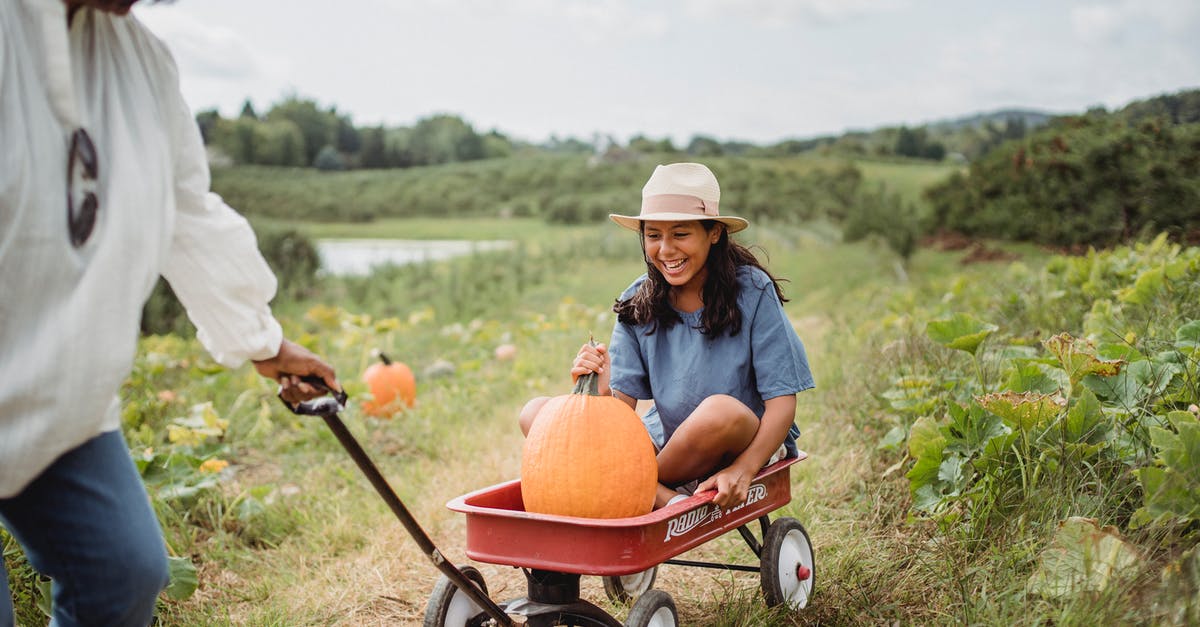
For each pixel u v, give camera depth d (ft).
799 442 17.11
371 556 13.99
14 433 5.68
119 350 5.92
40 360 5.65
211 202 6.84
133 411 19.44
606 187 174.50
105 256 5.84
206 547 14.34
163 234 6.19
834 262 58.59
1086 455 11.46
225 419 20.62
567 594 9.45
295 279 57.82
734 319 11.18
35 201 5.62
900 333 21.04
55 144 5.74
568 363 28.89
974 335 13.74
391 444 20.59
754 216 104.37
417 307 52.75
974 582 10.36
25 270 5.64
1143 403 12.03
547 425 9.70
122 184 5.97
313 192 197.47
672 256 10.98
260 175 221.46
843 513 13.78
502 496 10.27
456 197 189.88
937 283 34.19
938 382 15.30
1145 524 10.27
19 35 5.68
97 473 6.35
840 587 11.34
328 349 31.83
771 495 11.01
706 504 9.64
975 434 12.21
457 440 20.21
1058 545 9.87
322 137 308.81
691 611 11.64
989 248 47.34
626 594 11.96
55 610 6.72
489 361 31.35
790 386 10.93
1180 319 15.94
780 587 10.78
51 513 6.31
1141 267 21.63
